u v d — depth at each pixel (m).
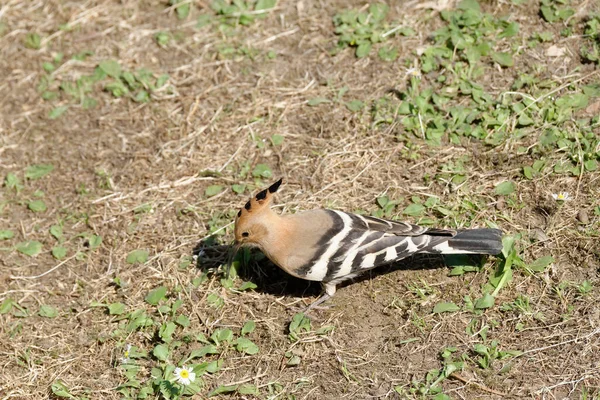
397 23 13.92
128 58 14.65
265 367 9.96
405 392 9.36
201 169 12.62
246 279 11.05
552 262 10.39
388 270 10.77
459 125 12.20
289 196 11.93
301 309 10.56
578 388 9.12
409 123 12.40
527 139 11.89
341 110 12.97
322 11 14.58
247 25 14.71
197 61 14.34
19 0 15.95
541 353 9.52
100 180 12.83
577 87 12.38
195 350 10.16
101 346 10.59
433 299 10.31
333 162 12.23
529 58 12.97
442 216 11.22
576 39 13.09
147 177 12.71
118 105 13.98
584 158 11.41
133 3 15.53
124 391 9.94
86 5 15.69
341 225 10.27
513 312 9.99
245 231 10.30
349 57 13.75
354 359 9.86
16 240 12.20
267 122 13.11
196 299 10.84
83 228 12.20
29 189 12.95
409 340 9.90
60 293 11.39
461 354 9.65
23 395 10.16
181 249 11.53
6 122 14.06
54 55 14.99
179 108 13.70
